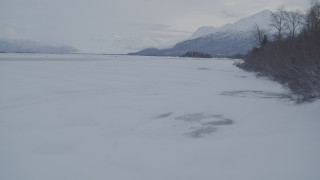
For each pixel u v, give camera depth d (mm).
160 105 16375
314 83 14875
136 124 12328
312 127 10055
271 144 8773
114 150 9016
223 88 24141
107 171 7527
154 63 71750
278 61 28141
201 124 12219
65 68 43000
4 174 7402
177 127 11797
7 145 9586
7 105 16234
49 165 7953
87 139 10180
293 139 9016
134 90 22484
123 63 66438
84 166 7855
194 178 6988
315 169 6859
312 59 17859
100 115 13914
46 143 9758
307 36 26141
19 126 11945
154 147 9227
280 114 12914
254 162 7590
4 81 25703
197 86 25391
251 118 12766
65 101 17422
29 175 7352
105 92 21297
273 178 6664
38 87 22766
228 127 11609
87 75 33125
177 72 42094
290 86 19000
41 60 66562
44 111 14719
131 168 7680
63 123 12453
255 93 21109
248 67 46812
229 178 6859
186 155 8430
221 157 8117
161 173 7332
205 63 78250
